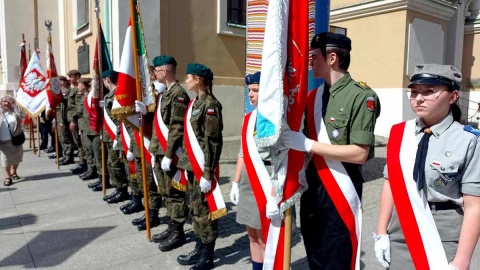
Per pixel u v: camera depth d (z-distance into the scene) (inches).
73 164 334.6
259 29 148.1
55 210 210.1
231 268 141.3
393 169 79.9
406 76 490.3
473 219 69.6
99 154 249.6
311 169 95.0
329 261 91.8
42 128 417.1
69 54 520.7
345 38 91.7
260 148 92.8
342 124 87.6
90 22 423.2
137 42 163.0
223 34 442.0
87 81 267.7
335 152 85.0
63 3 530.3
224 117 456.8
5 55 559.2
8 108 266.8
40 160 353.7
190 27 415.5
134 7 161.0
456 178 70.9
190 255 144.7
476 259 145.4
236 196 127.7
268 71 84.7
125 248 160.2
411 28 487.5
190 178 145.0
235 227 183.2
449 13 538.3
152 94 163.2
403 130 81.3
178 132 152.9
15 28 561.6
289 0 87.2
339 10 539.8
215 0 434.3
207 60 434.3
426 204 75.4
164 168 152.6
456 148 71.2
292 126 87.5
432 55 531.2
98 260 149.6
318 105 93.0
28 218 197.5
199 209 140.3
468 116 623.8
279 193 87.7
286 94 87.4
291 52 87.7
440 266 74.2
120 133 208.2
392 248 83.7
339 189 90.6
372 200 225.5
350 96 88.3
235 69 462.6
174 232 159.3
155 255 153.5
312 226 94.3
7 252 157.3
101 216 199.8
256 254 124.0
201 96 143.7
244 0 462.9
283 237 102.0
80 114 274.5
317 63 93.0
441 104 72.6
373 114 86.7
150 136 179.9
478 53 615.2
